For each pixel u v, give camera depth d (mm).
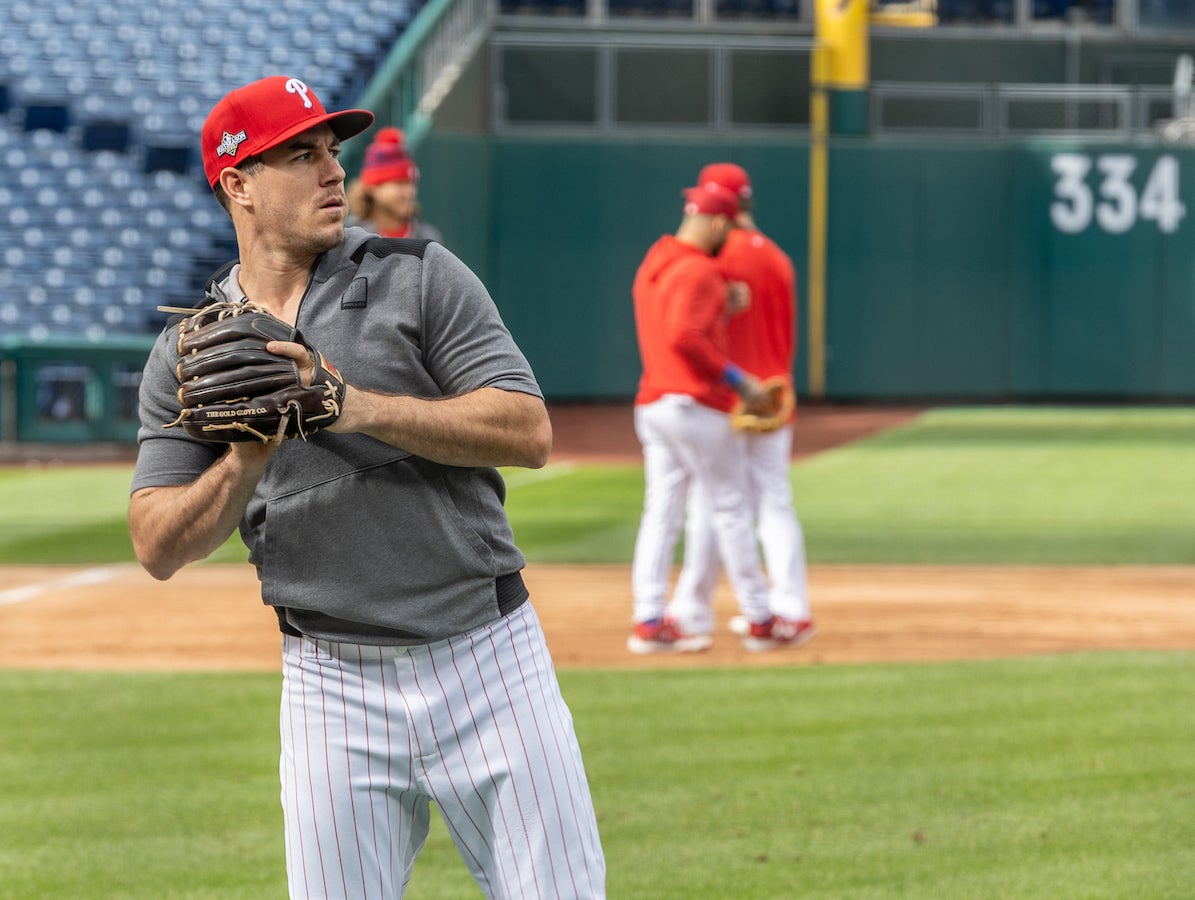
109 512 33500
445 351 6605
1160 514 31875
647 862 11211
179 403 6609
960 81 67875
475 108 61062
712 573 18688
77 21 63094
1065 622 20812
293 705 6734
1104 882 10633
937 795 12758
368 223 20156
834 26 61812
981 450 44562
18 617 21859
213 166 6633
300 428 5996
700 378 17344
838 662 18188
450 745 6605
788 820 12172
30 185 57469
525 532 29938
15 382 44375
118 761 14211
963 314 63094
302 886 6723
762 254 18047
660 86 62719
